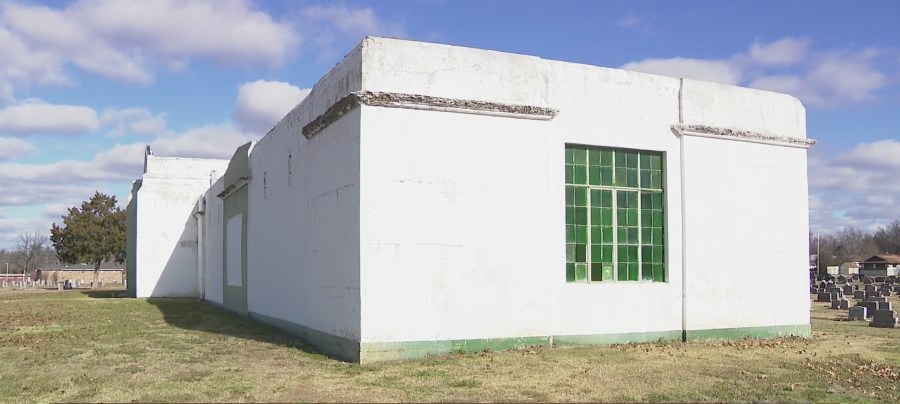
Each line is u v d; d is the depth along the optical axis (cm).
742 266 1412
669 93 1370
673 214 1352
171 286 3014
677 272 1345
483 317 1144
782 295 1458
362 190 1071
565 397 832
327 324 1220
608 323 1266
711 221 1386
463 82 1160
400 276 1085
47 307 2392
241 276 2091
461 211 1136
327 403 790
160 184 3033
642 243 1333
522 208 1188
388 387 879
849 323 1973
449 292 1118
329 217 1230
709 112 1404
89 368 1072
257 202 1895
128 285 3412
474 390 862
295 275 1482
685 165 1364
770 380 975
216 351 1247
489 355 1105
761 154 1457
